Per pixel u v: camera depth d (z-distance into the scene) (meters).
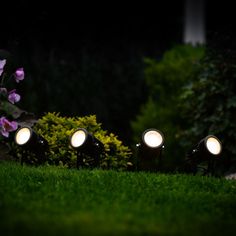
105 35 19.05
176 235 5.90
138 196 7.70
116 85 17.05
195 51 16.52
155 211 6.88
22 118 11.12
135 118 17.20
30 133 9.65
